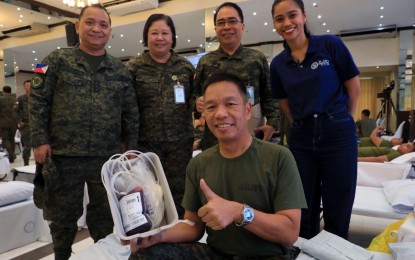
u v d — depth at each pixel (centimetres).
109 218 211
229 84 121
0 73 1276
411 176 341
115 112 208
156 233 108
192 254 122
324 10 820
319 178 202
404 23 941
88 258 169
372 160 398
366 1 758
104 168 111
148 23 235
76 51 204
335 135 185
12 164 718
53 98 197
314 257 157
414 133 473
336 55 186
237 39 227
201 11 816
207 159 132
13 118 716
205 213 103
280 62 201
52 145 197
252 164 123
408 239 169
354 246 162
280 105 219
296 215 115
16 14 952
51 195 195
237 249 123
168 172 239
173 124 235
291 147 203
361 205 250
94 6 207
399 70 1006
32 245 279
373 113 1310
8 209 267
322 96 184
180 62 245
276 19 193
